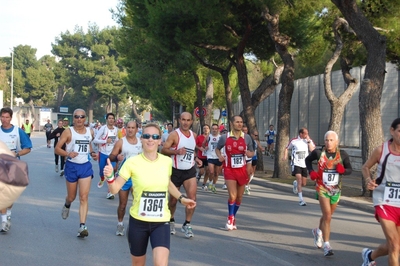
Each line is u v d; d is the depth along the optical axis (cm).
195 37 1888
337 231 947
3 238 820
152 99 4716
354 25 1318
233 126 916
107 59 7950
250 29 1916
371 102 1315
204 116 2984
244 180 927
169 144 823
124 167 504
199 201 1306
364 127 1326
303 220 1053
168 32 1939
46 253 729
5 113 854
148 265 683
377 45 1303
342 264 703
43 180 1658
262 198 1404
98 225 940
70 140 819
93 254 728
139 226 496
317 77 2592
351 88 1761
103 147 1370
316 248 799
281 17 1856
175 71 3053
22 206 1128
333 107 1750
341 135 2303
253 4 1773
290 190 1575
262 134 3566
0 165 323
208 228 945
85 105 8906
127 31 3034
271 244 823
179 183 837
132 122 878
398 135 560
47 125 3606
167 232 497
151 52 2775
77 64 8200
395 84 1908
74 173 827
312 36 1962
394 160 568
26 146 877
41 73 8500
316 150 749
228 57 2112
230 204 930
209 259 717
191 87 3344
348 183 1722
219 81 3641
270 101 3397
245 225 984
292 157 1295
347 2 1291
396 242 564
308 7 1775
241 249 783
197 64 2686
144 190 498
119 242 807
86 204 837
